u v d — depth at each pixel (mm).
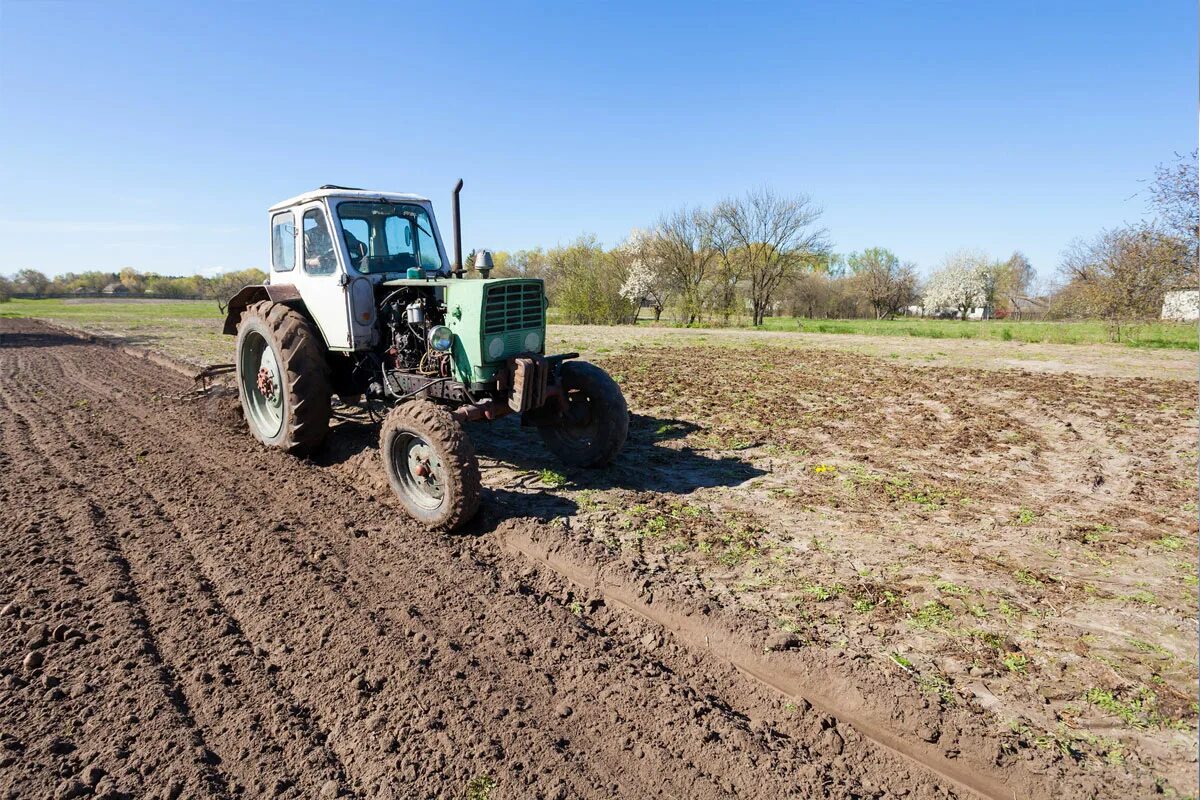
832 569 3592
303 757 2289
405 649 2873
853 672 2656
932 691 2561
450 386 4727
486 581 3494
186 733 2391
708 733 2385
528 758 2270
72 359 13672
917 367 11617
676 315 32688
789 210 30438
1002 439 6359
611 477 5188
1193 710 2439
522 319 4738
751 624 2990
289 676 2725
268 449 5984
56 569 3566
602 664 2783
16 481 5078
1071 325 24750
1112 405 7938
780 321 36312
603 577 3488
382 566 3666
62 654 2842
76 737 2369
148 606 3240
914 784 2189
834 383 9734
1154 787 2104
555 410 5379
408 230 5664
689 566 3633
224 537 4023
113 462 5609
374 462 5184
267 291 5832
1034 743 2297
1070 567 3615
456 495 3992
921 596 3293
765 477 5211
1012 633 2961
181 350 14773
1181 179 14453
